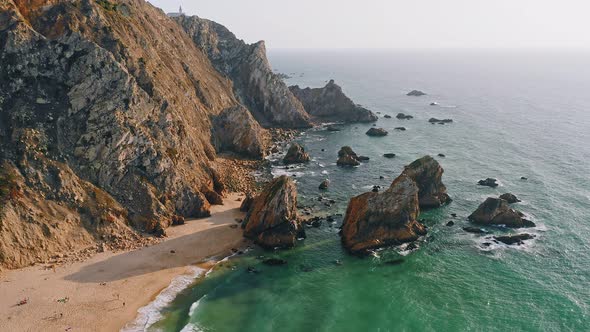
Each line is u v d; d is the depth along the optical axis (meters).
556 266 60.97
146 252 60.59
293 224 66.69
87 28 76.00
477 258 63.22
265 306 52.12
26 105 64.94
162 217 67.44
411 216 68.88
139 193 67.69
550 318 50.31
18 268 52.84
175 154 76.00
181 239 64.94
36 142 62.44
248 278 57.56
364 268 60.84
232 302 52.44
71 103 67.38
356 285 56.97
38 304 47.91
